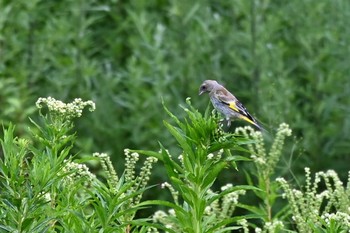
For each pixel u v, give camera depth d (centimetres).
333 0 1802
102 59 1852
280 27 1811
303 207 894
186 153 723
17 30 1747
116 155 1698
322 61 1786
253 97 1677
